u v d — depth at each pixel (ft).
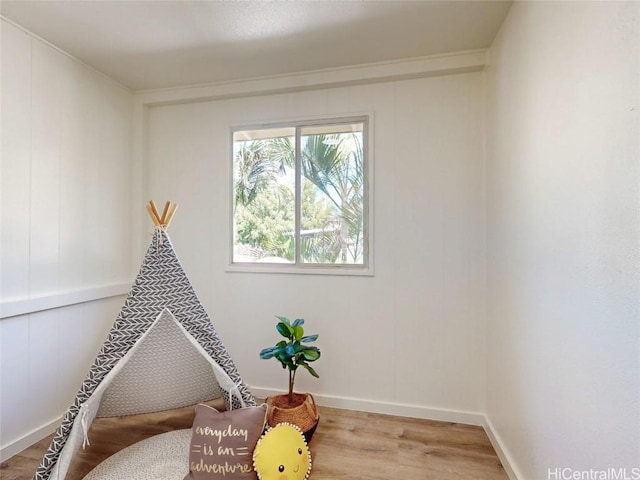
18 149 6.47
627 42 2.92
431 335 7.70
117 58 7.61
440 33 6.61
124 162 9.11
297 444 5.37
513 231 5.67
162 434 6.72
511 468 5.62
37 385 6.79
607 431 3.21
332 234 8.50
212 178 9.18
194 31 6.59
